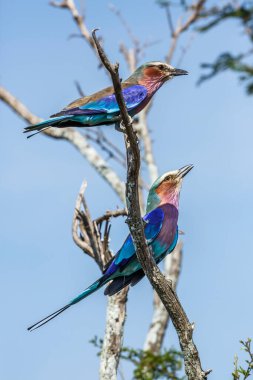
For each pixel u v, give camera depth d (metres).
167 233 16.80
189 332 13.77
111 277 15.82
